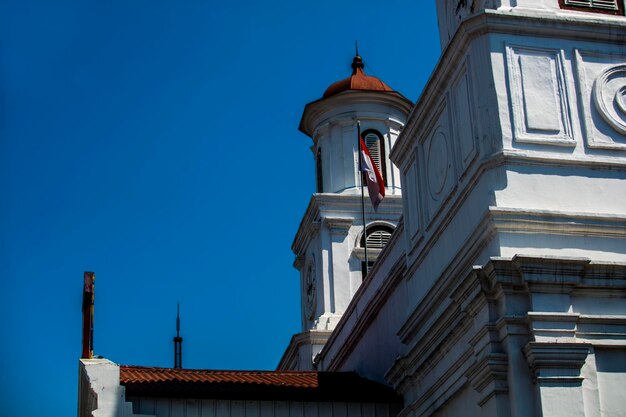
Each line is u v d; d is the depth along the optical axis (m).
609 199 23.56
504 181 23.19
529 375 21.78
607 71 24.73
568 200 23.31
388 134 43.69
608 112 24.31
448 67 25.44
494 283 22.16
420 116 27.14
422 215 26.88
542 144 23.66
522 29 24.52
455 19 28.47
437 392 25.25
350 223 41.97
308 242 43.34
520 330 21.98
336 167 43.44
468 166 24.12
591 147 23.88
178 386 26.39
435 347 25.00
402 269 28.56
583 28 24.78
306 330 43.09
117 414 25.17
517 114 23.81
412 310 26.86
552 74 24.38
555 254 22.72
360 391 27.77
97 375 25.53
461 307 23.41
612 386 22.03
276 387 27.30
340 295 41.09
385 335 30.34
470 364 23.33
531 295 22.05
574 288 22.38
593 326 22.27
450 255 24.88
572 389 21.52
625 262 22.59
